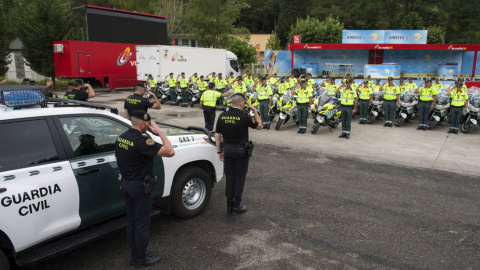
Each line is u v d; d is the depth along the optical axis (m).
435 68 23.25
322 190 6.21
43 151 3.49
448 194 6.10
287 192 6.10
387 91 12.18
